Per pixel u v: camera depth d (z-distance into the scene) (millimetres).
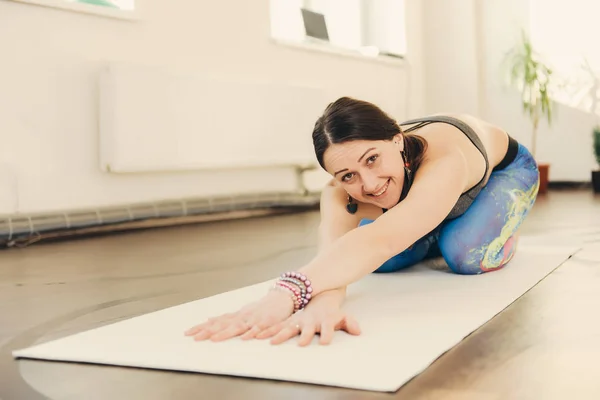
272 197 4145
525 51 5648
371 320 1335
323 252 1344
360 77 5023
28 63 2969
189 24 3672
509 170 1899
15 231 2822
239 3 3969
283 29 4609
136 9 3377
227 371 1027
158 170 3342
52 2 3008
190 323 1347
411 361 1052
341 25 5152
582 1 5531
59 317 1494
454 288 1660
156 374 1050
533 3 5699
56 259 2389
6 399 961
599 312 1388
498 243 1822
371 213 1598
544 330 1255
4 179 2900
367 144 1338
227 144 3650
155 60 3502
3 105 2891
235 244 2689
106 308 1571
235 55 3955
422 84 5855
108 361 1106
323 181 4793
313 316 1220
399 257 1890
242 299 1583
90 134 3232
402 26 5504
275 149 3957
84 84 3191
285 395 937
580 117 5602
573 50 5590
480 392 926
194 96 3453
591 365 1034
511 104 5832
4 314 1538
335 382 965
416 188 1403
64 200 3137
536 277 1784
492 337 1212
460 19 5715
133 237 3000
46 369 1098
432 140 1535
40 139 3033
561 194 4973
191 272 2051
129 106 3160
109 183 3334
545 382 961
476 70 5703
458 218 1802
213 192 3902
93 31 3215
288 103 4031
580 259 2094
